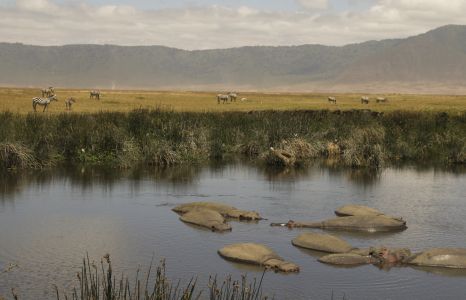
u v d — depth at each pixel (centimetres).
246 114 3553
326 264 1334
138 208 1809
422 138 3222
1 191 2019
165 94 10150
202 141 2888
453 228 1639
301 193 2075
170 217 1705
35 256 1361
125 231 1561
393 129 3291
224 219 1648
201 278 1240
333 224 1603
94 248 1423
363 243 1495
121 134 2764
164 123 2966
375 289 1206
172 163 2647
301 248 1439
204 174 2436
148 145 2728
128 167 2553
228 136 3080
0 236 1505
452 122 3562
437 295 1188
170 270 1284
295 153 2872
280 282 1228
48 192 2016
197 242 1473
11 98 6238
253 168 2609
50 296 1140
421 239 1533
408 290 1208
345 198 2002
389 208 1864
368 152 2777
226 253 1358
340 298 1155
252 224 1645
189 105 6028
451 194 2095
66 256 1363
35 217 1691
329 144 3023
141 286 1191
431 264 1329
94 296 1037
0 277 1234
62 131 2775
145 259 1350
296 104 6881
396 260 1342
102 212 1756
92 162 2614
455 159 2897
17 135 2617
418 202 1956
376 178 2411
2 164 2422
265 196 2016
